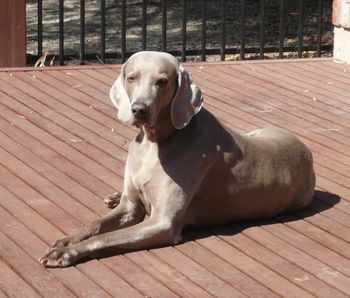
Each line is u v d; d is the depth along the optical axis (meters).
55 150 8.09
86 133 8.57
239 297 5.59
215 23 16.05
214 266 6.01
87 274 5.83
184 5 11.77
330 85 10.55
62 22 11.45
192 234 6.51
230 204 6.57
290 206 6.92
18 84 10.04
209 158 6.39
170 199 6.26
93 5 17.03
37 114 9.05
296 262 6.11
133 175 6.43
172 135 6.34
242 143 6.60
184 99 6.20
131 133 8.64
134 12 16.62
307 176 6.95
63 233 6.42
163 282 5.76
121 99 6.28
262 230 6.62
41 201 6.96
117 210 6.48
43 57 11.74
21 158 7.85
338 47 11.81
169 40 14.91
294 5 17.12
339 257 6.21
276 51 12.95
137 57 6.22
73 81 10.26
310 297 5.62
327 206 7.12
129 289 5.64
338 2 11.67
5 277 5.74
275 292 5.67
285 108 9.59
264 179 6.63
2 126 8.65
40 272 5.82
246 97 9.92
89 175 7.54
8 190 7.14
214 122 6.53
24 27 11.02
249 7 16.95
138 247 6.18
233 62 11.34
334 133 8.88
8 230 6.43
